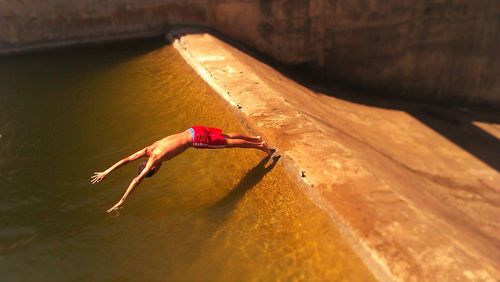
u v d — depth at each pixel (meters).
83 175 8.28
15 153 9.11
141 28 15.68
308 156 8.04
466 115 19.12
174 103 10.92
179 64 13.16
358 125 14.77
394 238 6.10
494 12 18.39
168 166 8.31
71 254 6.49
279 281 5.85
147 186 7.84
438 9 17.86
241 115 9.68
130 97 11.52
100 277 6.11
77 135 9.77
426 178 12.68
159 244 6.61
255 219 6.96
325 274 5.87
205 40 14.45
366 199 6.91
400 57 18.42
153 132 9.73
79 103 11.33
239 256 6.30
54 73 13.27
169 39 15.11
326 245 6.27
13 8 14.47
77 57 14.45
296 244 6.39
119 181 8.03
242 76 11.52
